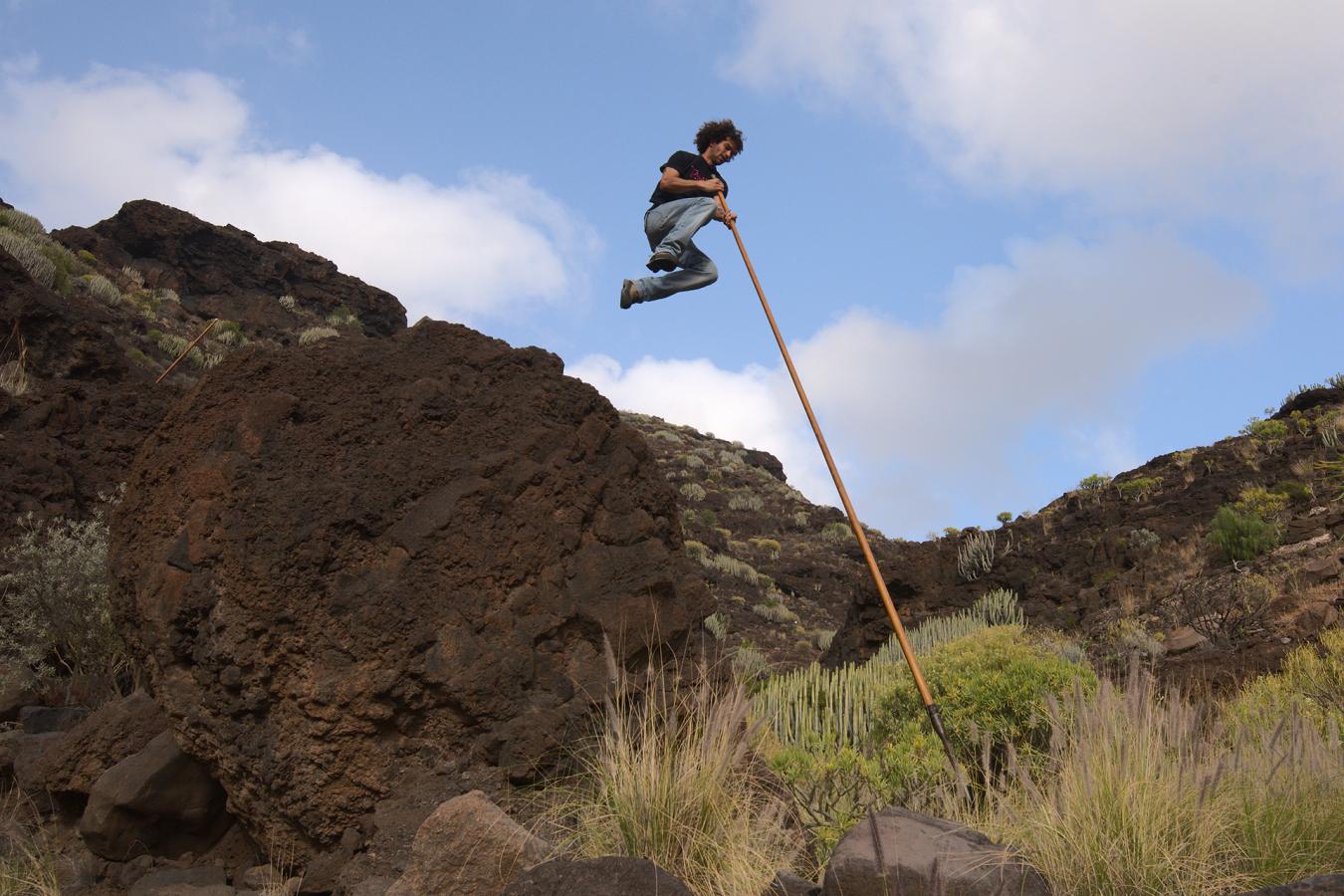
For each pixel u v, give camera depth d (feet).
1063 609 60.54
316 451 18.21
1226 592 49.01
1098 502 77.00
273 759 15.66
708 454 186.29
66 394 36.37
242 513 16.74
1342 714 24.08
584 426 20.81
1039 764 18.90
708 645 19.61
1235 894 11.71
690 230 21.81
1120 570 62.75
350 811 15.79
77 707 23.57
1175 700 16.12
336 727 15.92
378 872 14.38
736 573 122.83
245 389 18.94
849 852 11.43
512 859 13.04
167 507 17.34
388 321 139.13
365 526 17.33
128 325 81.71
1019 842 13.08
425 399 19.63
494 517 18.26
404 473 18.35
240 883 16.55
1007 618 60.95
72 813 18.53
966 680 24.49
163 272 117.19
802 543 146.92
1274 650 37.91
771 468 202.69
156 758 17.21
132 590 17.47
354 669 16.24
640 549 19.35
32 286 50.37
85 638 25.43
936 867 10.18
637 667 18.44
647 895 10.93
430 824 13.35
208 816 17.46
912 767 16.47
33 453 32.50
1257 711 25.63
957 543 76.54
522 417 20.29
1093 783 13.25
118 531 18.24
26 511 30.50
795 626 109.40
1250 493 63.00
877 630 67.36
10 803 18.95
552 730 16.56
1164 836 12.82
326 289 133.49
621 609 18.38
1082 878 12.37
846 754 16.43
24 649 24.67
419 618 16.80
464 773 16.11
